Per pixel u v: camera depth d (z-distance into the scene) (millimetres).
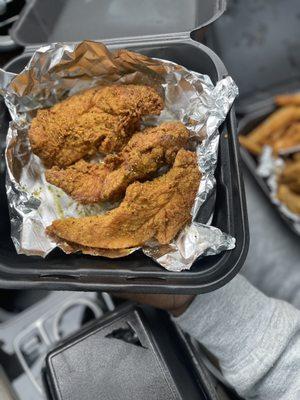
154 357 281
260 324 302
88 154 295
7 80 286
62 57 283
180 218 270
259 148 542
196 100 288
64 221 270
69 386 277
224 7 296
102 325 291
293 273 450
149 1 318
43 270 260
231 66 576
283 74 578
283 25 579
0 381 309
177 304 305
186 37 295
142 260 272
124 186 278
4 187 295
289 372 295
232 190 267
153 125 301
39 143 287
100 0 324
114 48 299
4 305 357
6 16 350
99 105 291
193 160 277
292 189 517
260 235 471
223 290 310
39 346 336
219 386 332
